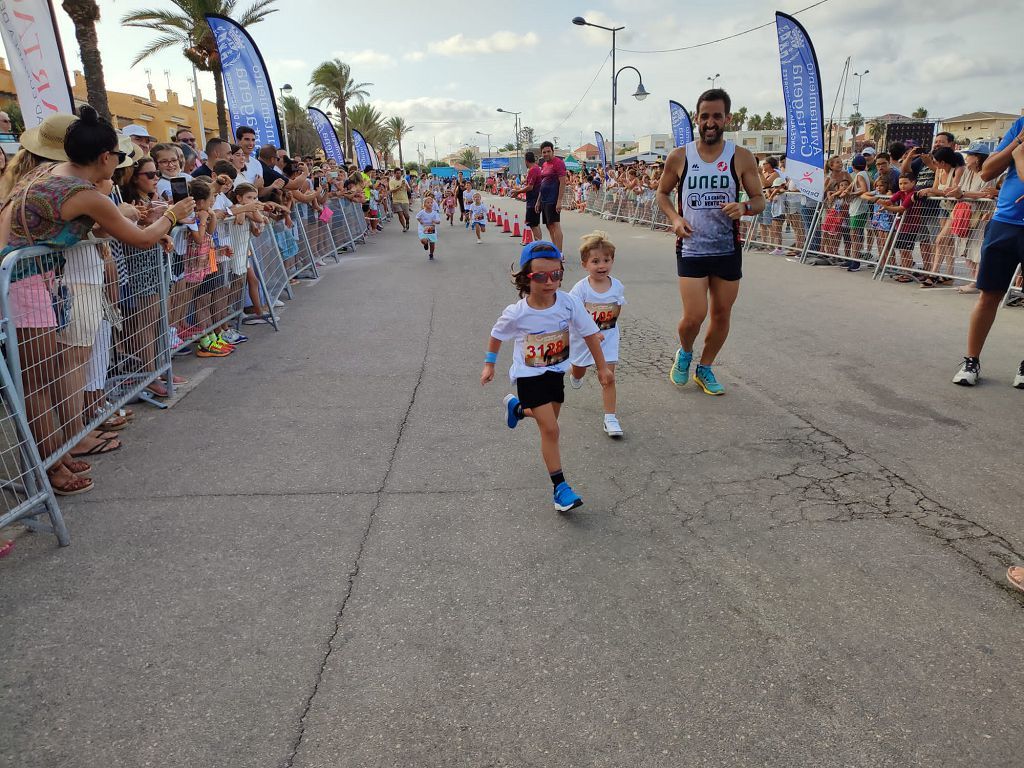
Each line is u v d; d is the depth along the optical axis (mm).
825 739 2039
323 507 3496
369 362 6094
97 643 2506
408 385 5441
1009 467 3842
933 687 2242
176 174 6777
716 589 2783
